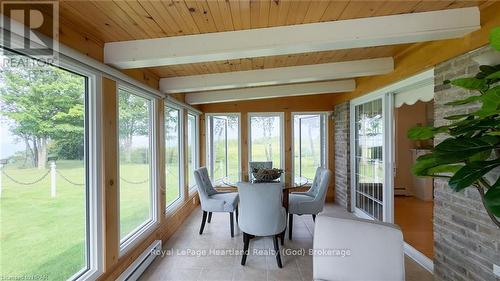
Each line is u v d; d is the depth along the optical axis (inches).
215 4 67.5
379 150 151.6
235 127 237.5
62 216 71.8
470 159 51.0
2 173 55.5
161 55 87.1
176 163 175.6
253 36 84.6
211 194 164.6
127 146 108.7
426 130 52.3
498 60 59.1
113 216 91.0
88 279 77.4
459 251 83.1
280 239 136.0
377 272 63.1
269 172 152.4
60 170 71.0
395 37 79.4
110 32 80.4
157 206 131.1
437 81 93.7
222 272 106.9
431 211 185.9
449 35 79.9
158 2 64.6
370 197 164.2
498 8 70.6
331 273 67.2
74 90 76.6
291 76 136.0
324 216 72.2
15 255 58.3
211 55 86.9
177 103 163.2
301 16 77.4
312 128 236.5
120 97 103.5
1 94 54.8
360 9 74.7
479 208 75.5
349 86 181.9
